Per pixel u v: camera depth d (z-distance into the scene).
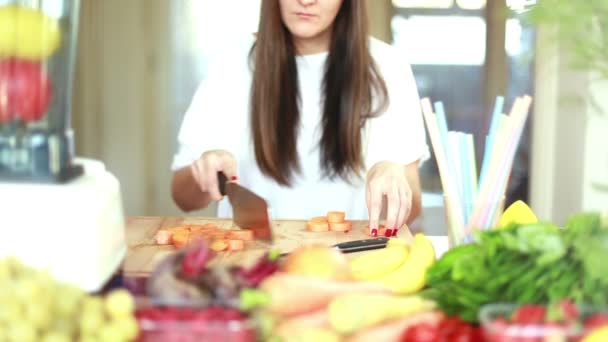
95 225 0.92
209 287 0.83
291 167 1.84
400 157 1.91
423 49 3.51
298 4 1.69
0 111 0.93
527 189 2.86
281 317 0.86
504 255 0.92
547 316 0.79
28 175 0.92
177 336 0.78
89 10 3.70
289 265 0.92
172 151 3.82
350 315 0.84
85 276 0.92
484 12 3.44
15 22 0.91
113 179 1.04
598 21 0.88
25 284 0.74
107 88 3.77
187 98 3.78
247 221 1.47
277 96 1.80
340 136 1.81
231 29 3.71
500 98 1.22
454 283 0.93
